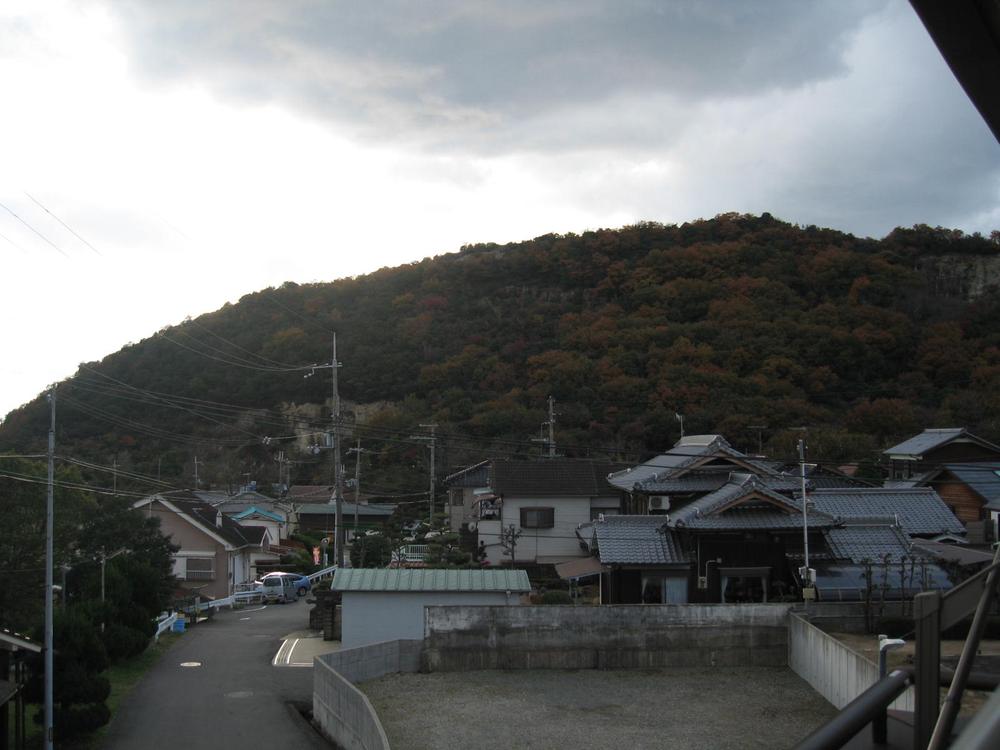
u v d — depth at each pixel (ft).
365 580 73.72
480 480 150.10
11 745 46.37
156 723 54.65
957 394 125.90
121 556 81.92
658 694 59.57
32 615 71.77
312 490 189.16
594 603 92.07
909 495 95.76
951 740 7.34
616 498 121.49
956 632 64.39
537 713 55.11
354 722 47.37
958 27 6.33
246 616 104.58
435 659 67.05
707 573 80.38
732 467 95.55
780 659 67.46
